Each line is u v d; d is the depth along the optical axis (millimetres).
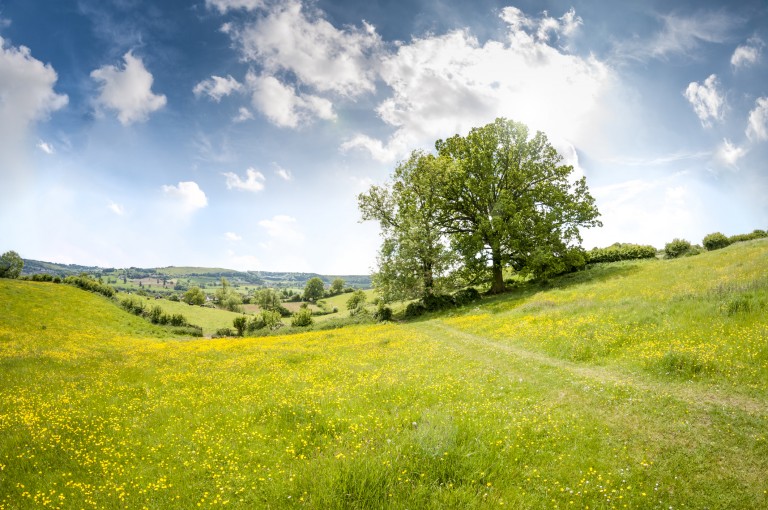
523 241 42469
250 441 8977
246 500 6379
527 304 29406
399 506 5723
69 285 67688
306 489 6320
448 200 47594
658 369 12117
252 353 22672
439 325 31281
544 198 43719
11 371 17750
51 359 21344
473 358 17328
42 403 12164
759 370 10578
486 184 43625
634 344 14750
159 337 51656
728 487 6457
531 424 8992
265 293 125688
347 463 6672
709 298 17109
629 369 12781
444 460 6891
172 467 7758
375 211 49125
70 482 7059
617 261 47094
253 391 13531
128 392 14125
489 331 23750
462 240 43906
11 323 39188
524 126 44781
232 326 75875
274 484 6641
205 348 27453
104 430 9930
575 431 8586
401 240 44094
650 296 22062
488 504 5875
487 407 10320
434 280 44781
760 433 7934
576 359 15000
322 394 12344
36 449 8578
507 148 45219
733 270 23891
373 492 6020
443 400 11195
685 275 27188
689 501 6172
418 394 11859
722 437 7945
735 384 10328
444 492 6141
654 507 6004
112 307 61844
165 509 6242
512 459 7355
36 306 48250
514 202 43469
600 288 30328
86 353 24984
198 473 7465
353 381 14289
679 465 7137
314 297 148375
